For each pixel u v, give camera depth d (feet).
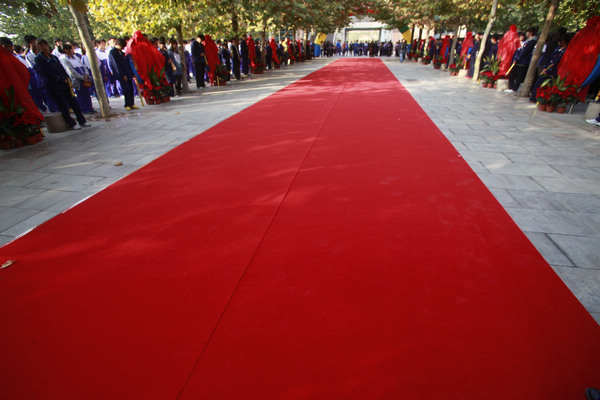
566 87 24.11
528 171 14.29
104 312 7.32
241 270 8.50
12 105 18.88
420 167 14.80
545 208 11.25
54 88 22.07
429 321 6.88
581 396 5.42
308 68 70.85
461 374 5.81
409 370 5.90
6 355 6.42
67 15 58.08
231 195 12.55
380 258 8.83
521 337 6.49
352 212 11.12
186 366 6.07
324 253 9.07
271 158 16.29
